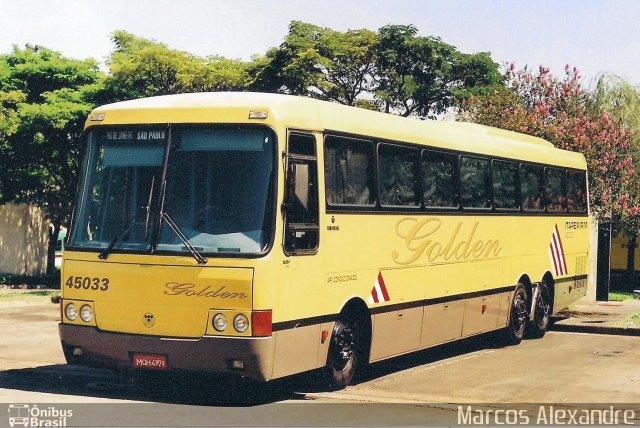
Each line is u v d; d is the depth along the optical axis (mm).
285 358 10734
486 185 16516
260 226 10516
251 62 44031
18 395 11461
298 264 10938
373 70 46156
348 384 12719
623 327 19656
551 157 19828
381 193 12945
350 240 12094
